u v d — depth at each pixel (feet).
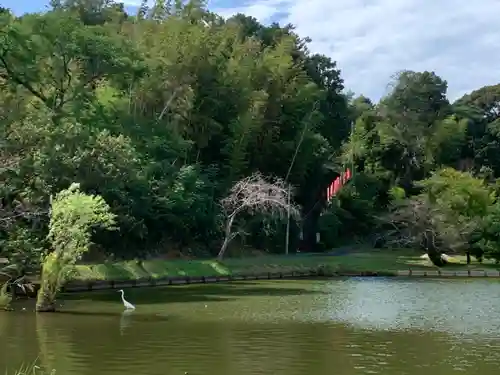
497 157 306.14
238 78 194.29
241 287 132.26
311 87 214.28
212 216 174.91
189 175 160.45
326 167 231.71
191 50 183.21
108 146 124.26
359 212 245.86
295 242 219.00
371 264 180.96
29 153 108.06
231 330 74.84
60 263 88.79
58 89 140.26
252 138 193.98
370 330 76.89
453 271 172.35
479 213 199.41
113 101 159.02
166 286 131.95
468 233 188.75
